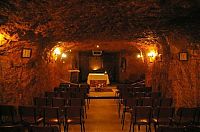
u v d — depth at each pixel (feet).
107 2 9.82
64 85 26.76
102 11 11.10
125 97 18.12
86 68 44.83
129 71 40.29
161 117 12.43
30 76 17.19
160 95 18.80
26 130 12.27
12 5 9.61
